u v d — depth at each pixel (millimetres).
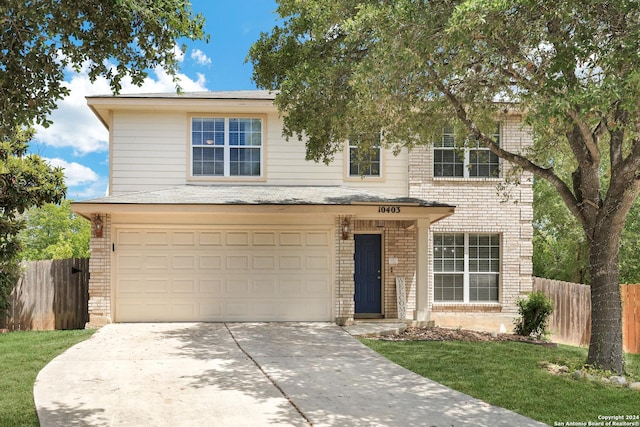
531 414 6574
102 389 7430
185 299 13523
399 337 12086
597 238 9188
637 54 6703
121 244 13391
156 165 15547
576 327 14078
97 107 15320
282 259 13781
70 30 6188
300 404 6879
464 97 10617
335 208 13133
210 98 15352
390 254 15797
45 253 30906
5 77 6211
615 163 9125
